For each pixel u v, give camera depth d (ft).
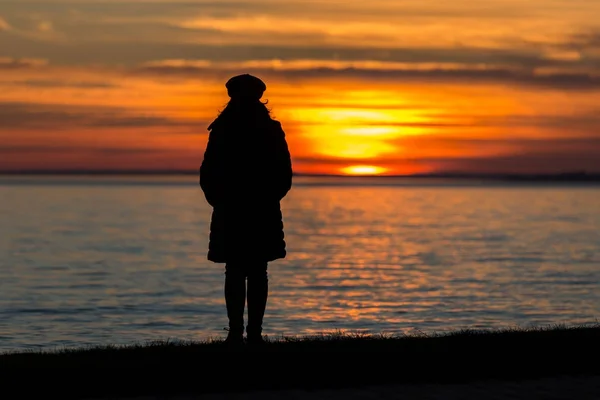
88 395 34.78
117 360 39.40
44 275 320.09
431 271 343.87
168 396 34.83
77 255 420.36
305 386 36.70
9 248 457.68
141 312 209.77
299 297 244.63
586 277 321.73
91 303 229.04
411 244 512.22
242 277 42.86
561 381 38.42
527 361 41.11
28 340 159.12
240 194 41.83
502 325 190.39
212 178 41.68
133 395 34.94
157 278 311.27
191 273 331.98
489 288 278.46
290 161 42.60
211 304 228.84
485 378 38.83
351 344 44.14
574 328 50.88
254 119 42.09
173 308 218.59
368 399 34.50
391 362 39.91
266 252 42.34
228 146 41.68
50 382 35.73
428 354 41.39
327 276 319.06
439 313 212.43
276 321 189.16
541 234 618.03
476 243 522.06
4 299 237.66
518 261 396.78
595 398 35.24
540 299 248.93
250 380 36.78
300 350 41.39
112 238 554.46
